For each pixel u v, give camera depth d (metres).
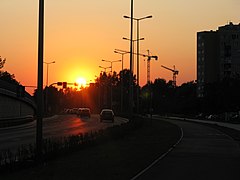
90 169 16.23
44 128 50.88
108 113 71.81
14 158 17.12
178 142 31.39
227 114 87.62
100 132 29.72
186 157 21.64
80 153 21.86
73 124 62.50
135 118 56.09
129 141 30.78
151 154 22.50
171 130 47.53
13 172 15.02
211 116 95.44
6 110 65.25
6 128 51.88
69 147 21.88
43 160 17.91
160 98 146.38
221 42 154.62
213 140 34.09
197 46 163.25
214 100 113.31
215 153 23.95
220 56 155.12
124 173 15.50
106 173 15.38
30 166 16.48
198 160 20.38
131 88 54.62
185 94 159.75
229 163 19.25
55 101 170.12
